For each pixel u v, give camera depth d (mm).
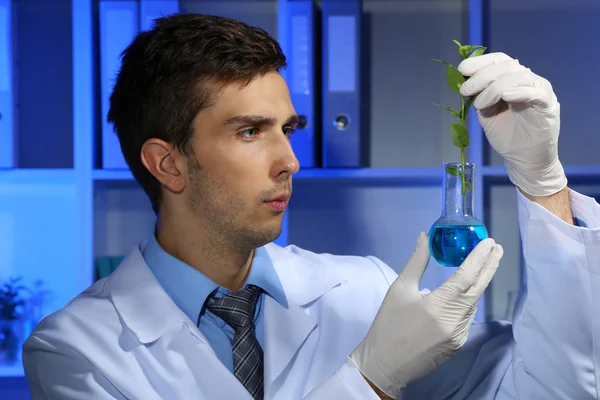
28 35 2518
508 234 2506
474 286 947
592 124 2475
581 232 975
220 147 1008
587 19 2467
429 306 945
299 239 2582
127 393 1030
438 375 1214
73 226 2568
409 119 2521
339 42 2150
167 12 2184
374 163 2529
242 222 1021
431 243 998
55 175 2221
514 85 951
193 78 1017
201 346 1053
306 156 2195
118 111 1125
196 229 1069
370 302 1239
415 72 2518
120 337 1079
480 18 2256
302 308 1201
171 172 1066
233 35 1022
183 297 1093
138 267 1147
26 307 2447
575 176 2373
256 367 1092
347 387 946
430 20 2510
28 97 2521
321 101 2252
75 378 1058
